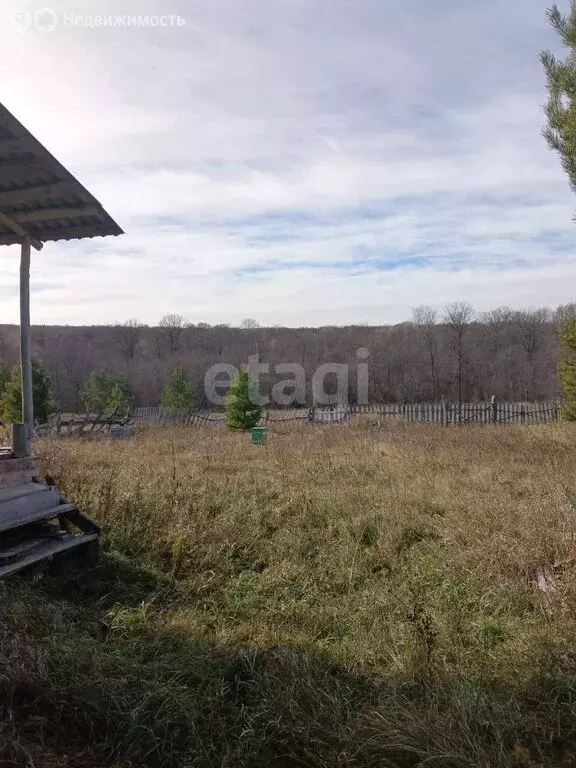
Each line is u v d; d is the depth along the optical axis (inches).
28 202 227.3
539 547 201.3
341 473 386.3
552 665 138.2
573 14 271.6
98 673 129.0
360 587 198.4
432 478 343.0
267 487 337.7
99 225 245.6
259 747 114.7
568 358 709.3
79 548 218.2
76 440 630.5
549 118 277.3
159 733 116.1
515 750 109.4
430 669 138.1
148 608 177.5
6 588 173.6
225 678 139.5
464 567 202.5
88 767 107.2
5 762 101.3
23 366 249.0
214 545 226.1
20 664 125.6
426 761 106.0
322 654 149.3
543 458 415.2
